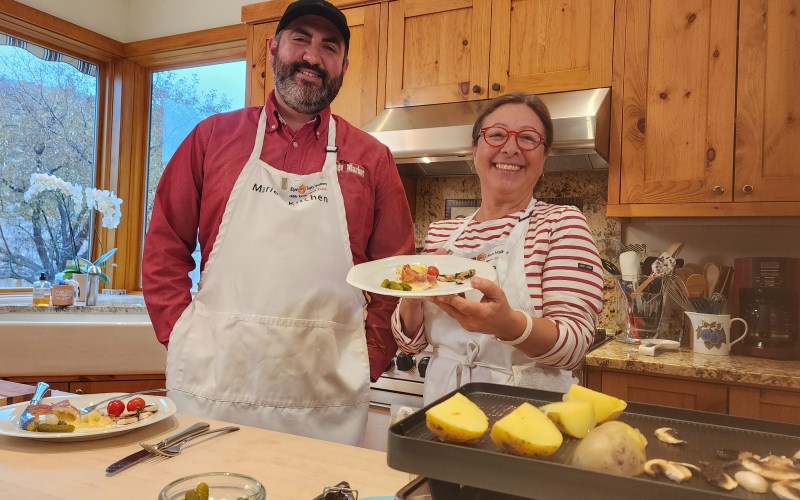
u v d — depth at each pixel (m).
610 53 2.13
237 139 1.38
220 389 1.28
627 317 2.11
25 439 0.88
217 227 1.35
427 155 2.24
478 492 0.50
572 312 1.11
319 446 0.87
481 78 2.32
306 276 1.31
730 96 1.97
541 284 1.19
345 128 1.45
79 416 0.93
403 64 2.46
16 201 2.99
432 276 1.11
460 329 1.24
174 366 1.33
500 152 1.25
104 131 3.38
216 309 1.32
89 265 2.85
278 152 1.38
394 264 1.22
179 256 1.42
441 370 1.25
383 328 1.44
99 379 2.34
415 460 0.44
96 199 2.94
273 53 1.40
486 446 0.47
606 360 1.80
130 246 3.40
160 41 3.25
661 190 2.06
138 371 2.36
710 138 2.00
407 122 2.34
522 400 0.60
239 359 1.28
